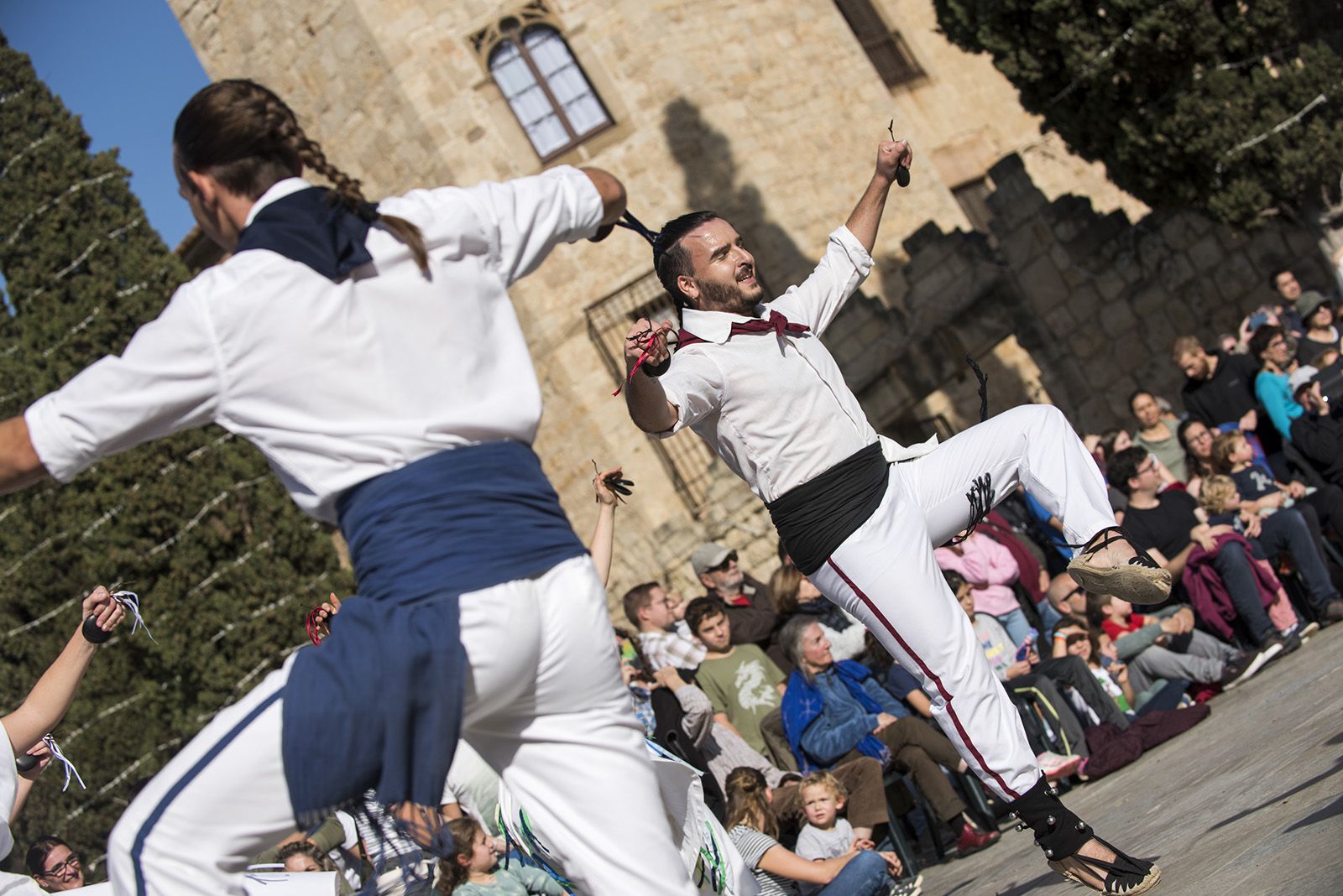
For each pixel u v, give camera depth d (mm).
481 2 18375
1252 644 8398
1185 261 15352
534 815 2551
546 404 18219
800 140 19594
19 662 12734
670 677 6871
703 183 18516
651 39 18734
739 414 3543
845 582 3574
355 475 2314
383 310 2344
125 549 13109
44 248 13953
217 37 19906
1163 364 15516
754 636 8281
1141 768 6598
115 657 12648
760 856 5789
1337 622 8438
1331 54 13430
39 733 3416
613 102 18469
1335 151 13344
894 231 20297
